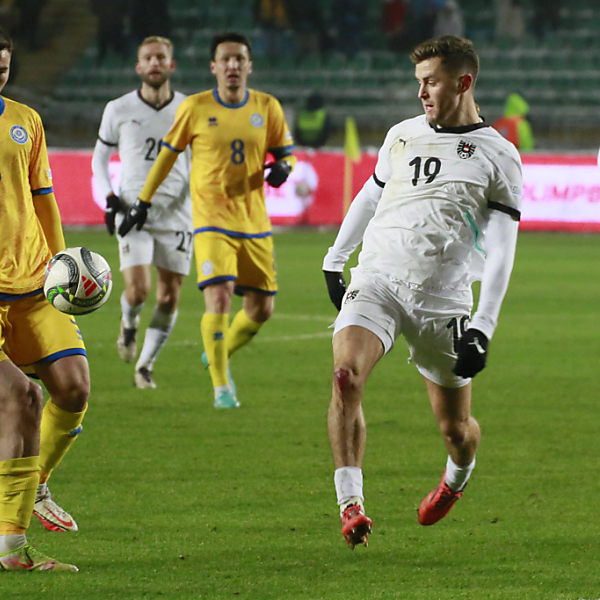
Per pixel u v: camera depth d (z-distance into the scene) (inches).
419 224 585.3
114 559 570.9
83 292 566.9
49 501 628.7
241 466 791.1
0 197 572.1
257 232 1069.8
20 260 578.2
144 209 1083.9
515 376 1208.8
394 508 687.7
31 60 3831.2
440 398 615.5
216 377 1027.9
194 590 518.3
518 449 860.0
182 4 4045.3
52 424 601.9
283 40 3927.2
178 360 1304.1
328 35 3919.8
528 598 510.0
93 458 812.0
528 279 2220.7
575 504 698.2
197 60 3914.9
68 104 3705.7
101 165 1208.2
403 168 593.9
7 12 3809.1
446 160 582.2
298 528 636.1
